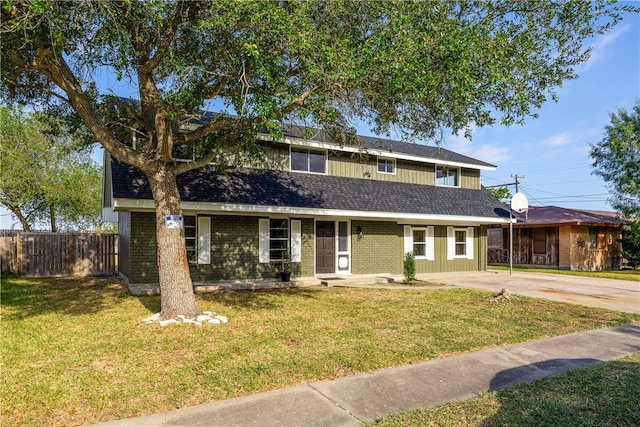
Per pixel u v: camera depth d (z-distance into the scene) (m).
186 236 12.53
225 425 3.58
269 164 14.38
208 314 7.78
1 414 3.75
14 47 5.91
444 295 11.43
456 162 19.22
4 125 20.73
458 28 6.20
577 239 22.77
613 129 22.91
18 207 23.12
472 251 19.61
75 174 24.14
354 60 5.96
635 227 21.44
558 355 5.91
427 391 4.45
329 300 10.33
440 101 6.61
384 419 3.72
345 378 4.81
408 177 18.25
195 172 12.61
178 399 4.12
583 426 3.63
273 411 3.88
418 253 17.84
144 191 10.62
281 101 6.27
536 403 4.11
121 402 4.03
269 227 13.83
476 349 6.15
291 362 5.28
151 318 7.47
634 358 5.75
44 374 4.76
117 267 17.44
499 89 6.76
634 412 3.93
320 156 15.81
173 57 6.12
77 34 6.25
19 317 7.89
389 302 10.12
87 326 7.07
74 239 16.83
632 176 22.36
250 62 5.89
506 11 6.39
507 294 10.74
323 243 15.10
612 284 15.20
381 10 6.34
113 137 7.20
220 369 4.98
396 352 5.84
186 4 6.61
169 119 7.14
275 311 8.67
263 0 5.59
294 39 5.77
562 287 14.12
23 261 15.95
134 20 6.20
